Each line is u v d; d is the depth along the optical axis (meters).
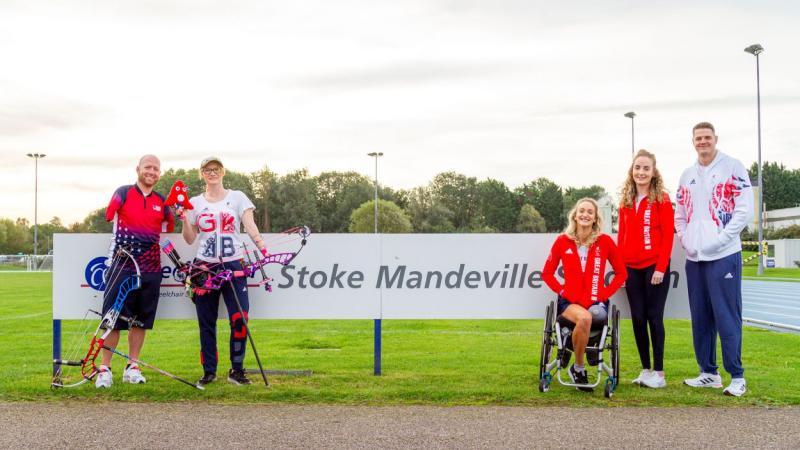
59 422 4.73
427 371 6.86
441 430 4.53
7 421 4.76
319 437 4.36
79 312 6.76
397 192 106.31
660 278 5.90
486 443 4.23
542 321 12.95
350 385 6.02
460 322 12.77
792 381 6.20
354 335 10.48
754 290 26.36
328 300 6.90
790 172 125.19
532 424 4.68
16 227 113.31
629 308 6.88
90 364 6.54
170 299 6.84
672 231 5.95
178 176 89.75
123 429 4.55
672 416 4.90
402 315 6.89
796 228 72.75
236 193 6.22
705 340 6.04
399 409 5.11
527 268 6.93
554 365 5.94
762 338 9.74
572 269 5.98
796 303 19.47
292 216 92.94
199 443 4.24
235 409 5.11
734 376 5.66
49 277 38.56
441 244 6.91
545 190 118.88
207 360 6.09
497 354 8.21
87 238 6.78
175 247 6.77
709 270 5.91
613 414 4.96
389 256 6.90
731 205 5.85
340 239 6.88
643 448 4.13
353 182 100.75
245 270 6.12
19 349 8.68
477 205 116.38
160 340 9.76
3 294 21.75
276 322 12.76
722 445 4.19
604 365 5.78
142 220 6.05
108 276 6.03
